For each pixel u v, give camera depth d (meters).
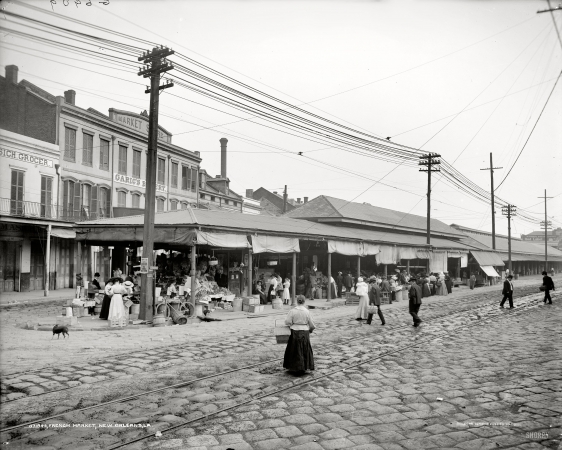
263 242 21.95
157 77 17.53
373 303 17.59
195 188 49.25
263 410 7.36
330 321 18.45
